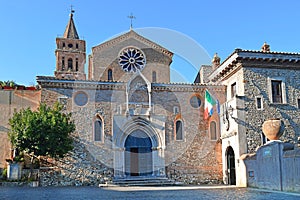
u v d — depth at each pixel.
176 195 12.70
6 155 20.56
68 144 18.31
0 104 21.12
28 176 18.81
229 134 19.73
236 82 20.25
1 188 16.50
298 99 19.89
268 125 16.94
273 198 11.34
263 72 19.77
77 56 37.28
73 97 20.17
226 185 19.33
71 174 19.30
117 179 19.64
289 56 19.72
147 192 14.30
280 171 14.72
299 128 19.55
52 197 11.81
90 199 11.16
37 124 17.83
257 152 16.84
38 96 21.62
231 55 19.89
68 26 39.62
